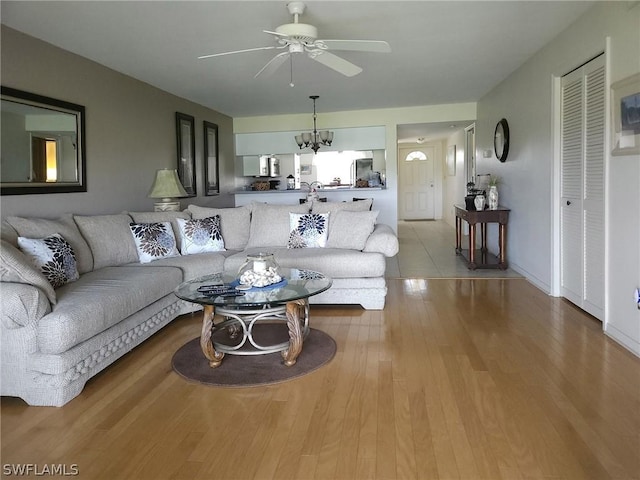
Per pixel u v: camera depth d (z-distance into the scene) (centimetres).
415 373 260
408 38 380
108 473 177
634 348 282
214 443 196
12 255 239
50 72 369
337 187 825
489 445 188
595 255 345
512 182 537
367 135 756
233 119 781
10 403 235
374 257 384
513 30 371
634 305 282
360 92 599
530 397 228
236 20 327
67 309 242
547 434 195
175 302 364
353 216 433
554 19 351
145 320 315
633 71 281
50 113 368
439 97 654
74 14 310
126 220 404
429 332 329
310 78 512
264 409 224
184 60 424
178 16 318
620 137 293
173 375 266
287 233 454
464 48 415
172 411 224
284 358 277
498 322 347
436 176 1216
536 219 459
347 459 182
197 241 436
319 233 437
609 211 313
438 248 723
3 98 325
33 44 352
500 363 270
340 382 252
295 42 296
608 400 223
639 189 276
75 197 396
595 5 324
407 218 1234
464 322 350
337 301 393
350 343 311
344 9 313
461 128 834
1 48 324
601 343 300
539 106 440
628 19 285
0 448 195
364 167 864
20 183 339
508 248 566
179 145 586
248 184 844
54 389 229
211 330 275
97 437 202
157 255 395
